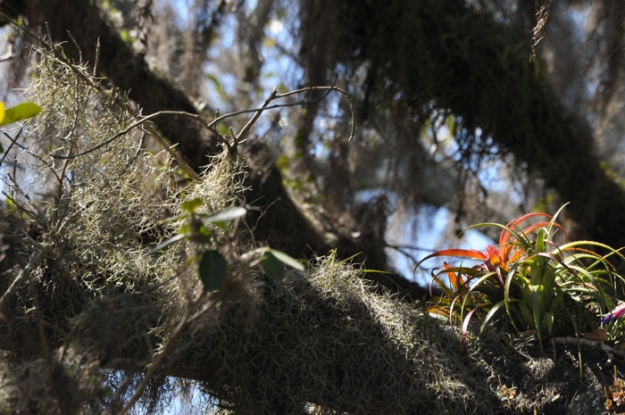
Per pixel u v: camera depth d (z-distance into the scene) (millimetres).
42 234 2484
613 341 2561
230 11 4254
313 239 3318
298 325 2514
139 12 3406
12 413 2316
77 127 2496
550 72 4191
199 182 2520
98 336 2340
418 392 2490
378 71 3799
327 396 2502
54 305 2475
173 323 2400
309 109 3662
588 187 3957
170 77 3992
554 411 2482
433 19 3695
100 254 2494
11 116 2363
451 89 3762
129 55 3232
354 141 4145
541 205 4531
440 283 2666
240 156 2549
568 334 2582
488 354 2543
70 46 3137
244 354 2498
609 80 3850
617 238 4043
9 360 2455
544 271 2578
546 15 2734
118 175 2502
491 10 3924
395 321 2545
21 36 3104
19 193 2500
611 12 2746
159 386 2488
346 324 2529
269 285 2520
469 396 2482
